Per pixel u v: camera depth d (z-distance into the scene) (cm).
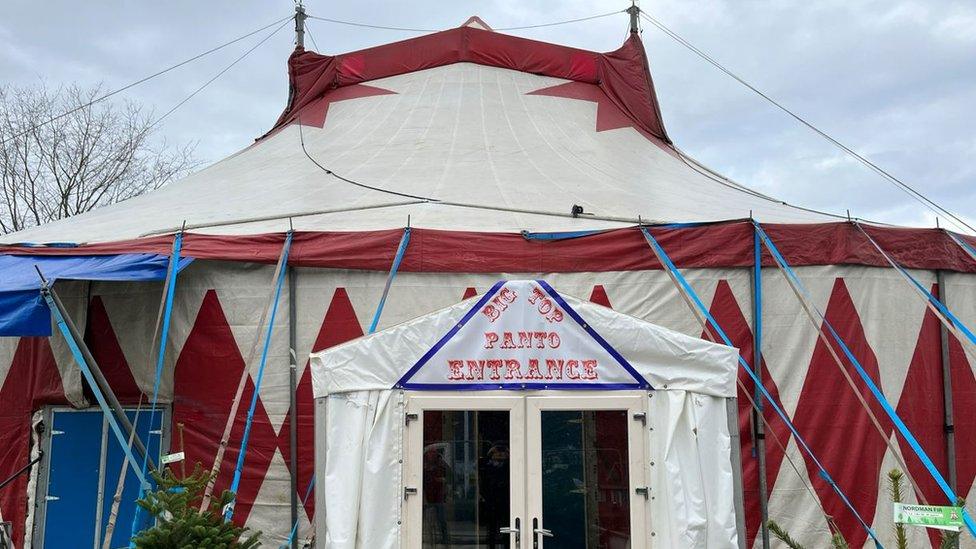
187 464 664
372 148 962
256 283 670
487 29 1262
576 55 1195
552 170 891
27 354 701
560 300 477
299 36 1238
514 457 463
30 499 684
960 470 706
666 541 453
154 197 928
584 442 466
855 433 676
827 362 682
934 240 723
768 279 687
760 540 655
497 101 1081
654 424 465
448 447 464
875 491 673
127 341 691
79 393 688
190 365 673
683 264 678
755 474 660
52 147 2334
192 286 675
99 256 644
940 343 718
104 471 695
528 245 673
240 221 717
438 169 871
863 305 698
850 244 694
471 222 703
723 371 469
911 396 697
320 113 1141
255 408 659
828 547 659
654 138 1151
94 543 688
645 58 1209
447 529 456
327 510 450
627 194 825
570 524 456
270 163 988
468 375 470
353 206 748
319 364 470
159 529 455
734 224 684
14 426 693
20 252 653
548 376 471
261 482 654
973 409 720
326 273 668
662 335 471
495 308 478
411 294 667
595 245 675
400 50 1182
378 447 459
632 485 459
